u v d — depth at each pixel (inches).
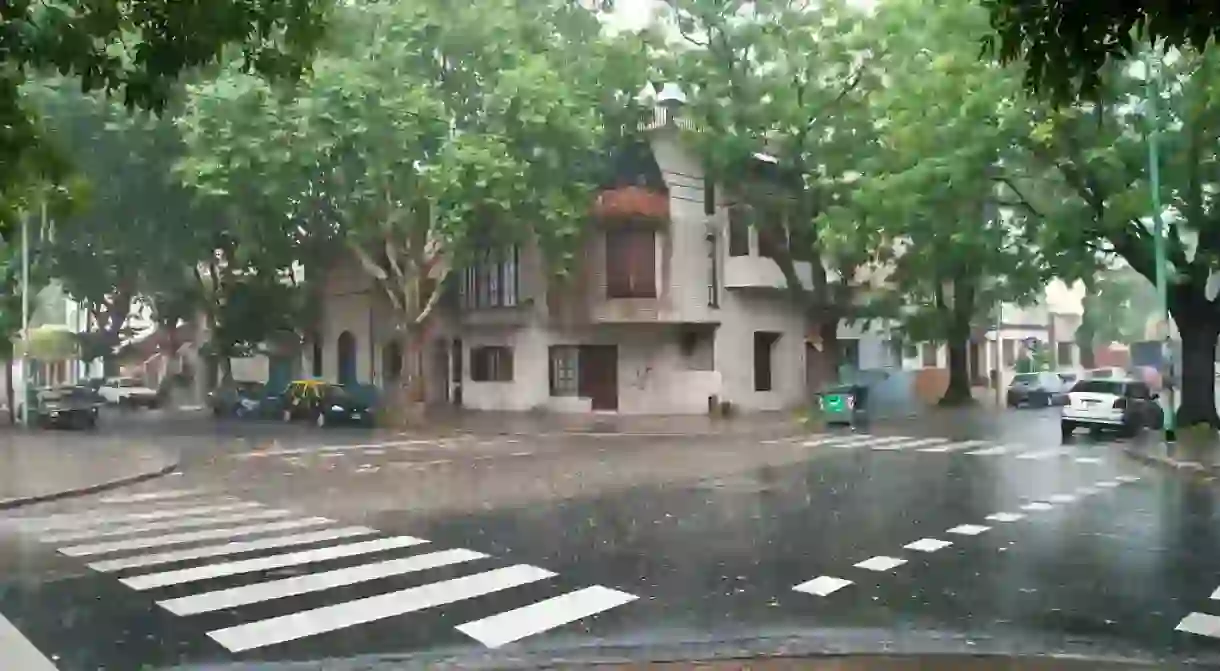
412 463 865.5
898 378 1777.8
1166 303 887.7
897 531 487.2
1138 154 880.9
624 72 1306.6
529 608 339.3
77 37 323.0
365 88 1138.7
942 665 265.1
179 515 566.3
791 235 1401.3
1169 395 877.8
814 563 410.6
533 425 1295.5
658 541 462.0
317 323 1839.3
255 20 343.3
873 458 873.5
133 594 363.6
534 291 1491.1
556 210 1237.7
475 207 1168.2
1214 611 332.8
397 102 1143.6
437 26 1204.5
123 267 1578.5
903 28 1008.9
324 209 1401.3
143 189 1418.6
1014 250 1363.2
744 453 932.0
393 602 348.2
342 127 1144.8
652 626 316.5
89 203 414.6
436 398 1627.7
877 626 315.9
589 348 1491.1
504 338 1531.7
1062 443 1012.5
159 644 300.5
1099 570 396.8
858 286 1462.8
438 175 1142.3
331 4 367.6
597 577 385.4
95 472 784.3
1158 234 874.8
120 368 2458.2
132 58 336.2
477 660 279.9
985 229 1015.6
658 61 1312.7
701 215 1453.0
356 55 1177.4
